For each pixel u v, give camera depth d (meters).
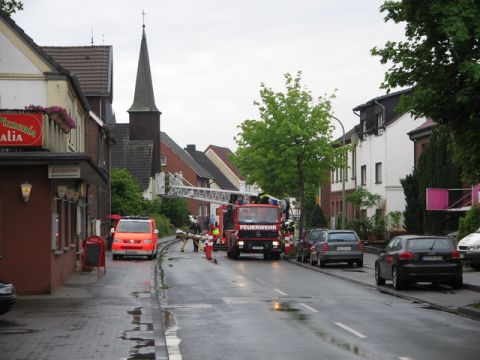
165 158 101.94
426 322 14.88
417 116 16.64
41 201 19.28
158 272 29.55
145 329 13.38
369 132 54.25
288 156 46.16
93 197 42.94
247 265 34.97
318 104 46.97
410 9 15.86
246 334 13.21
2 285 14.01
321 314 16.19
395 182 51.59
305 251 36.22
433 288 22.95
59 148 22.08
